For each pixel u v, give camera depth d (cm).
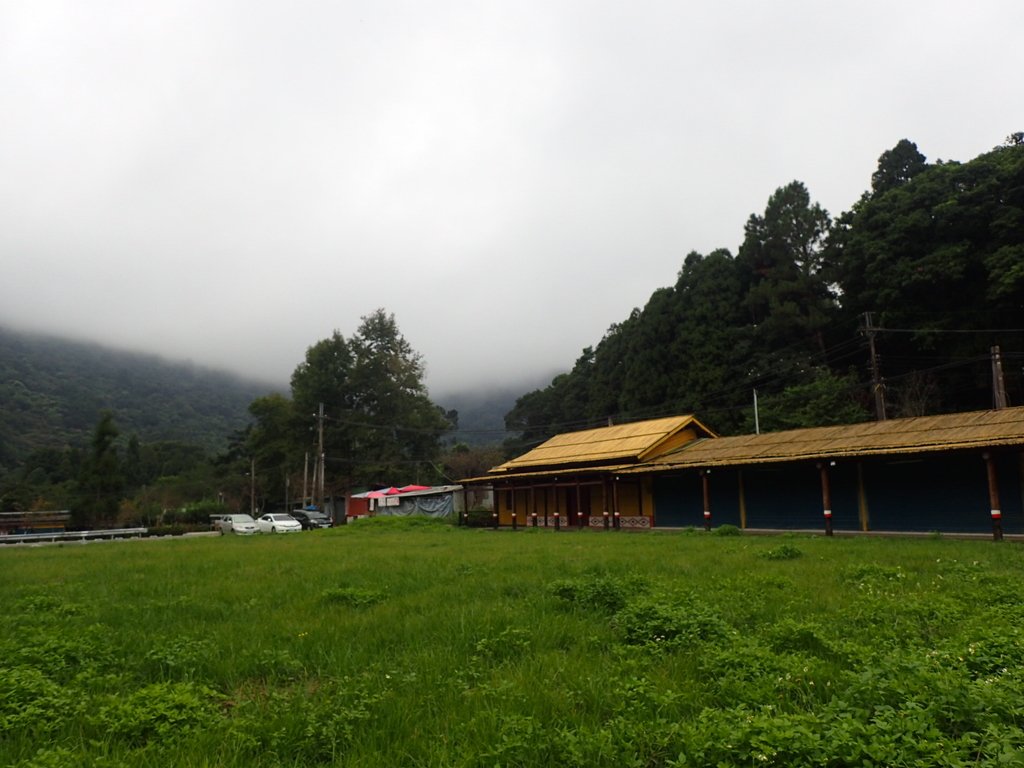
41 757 433
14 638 823
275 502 7156
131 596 1217
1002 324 3738
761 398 4438
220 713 546
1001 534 2039
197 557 2000
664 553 1733
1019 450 2045
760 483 2930
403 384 6812
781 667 577
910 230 3997
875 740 398
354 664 675
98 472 5431
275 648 745
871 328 3969
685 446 3475
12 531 5053
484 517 4228
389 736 479
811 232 4828
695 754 402
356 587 1197
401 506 5466
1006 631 664
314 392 6506
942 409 4003
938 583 1091
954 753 379
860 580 1140
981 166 3869
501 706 517
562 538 2589
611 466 3456
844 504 2642
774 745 397
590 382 6316
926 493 2420
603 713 515
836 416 3959
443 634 780
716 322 4866
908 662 536
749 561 1487
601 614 881
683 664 626
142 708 527
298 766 443
